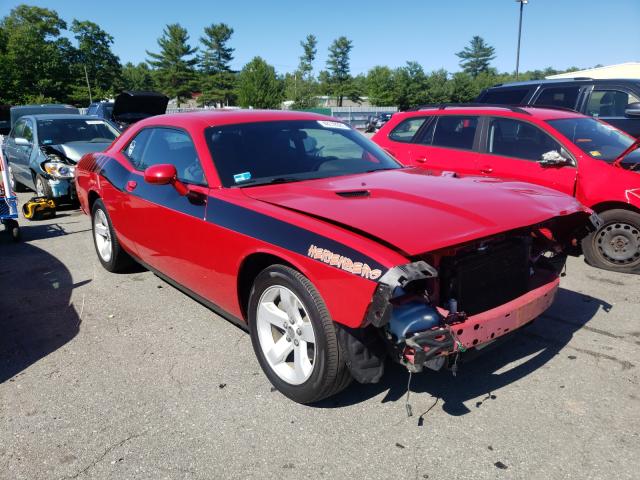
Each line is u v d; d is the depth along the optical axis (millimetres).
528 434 2740
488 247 2834
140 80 127562
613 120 7758
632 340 3744
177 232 3742
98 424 2922
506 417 2891
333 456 2619
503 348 3664
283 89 91625
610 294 4613
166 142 4207
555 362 3459
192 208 3562
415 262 2416
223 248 3283
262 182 3547
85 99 80938
